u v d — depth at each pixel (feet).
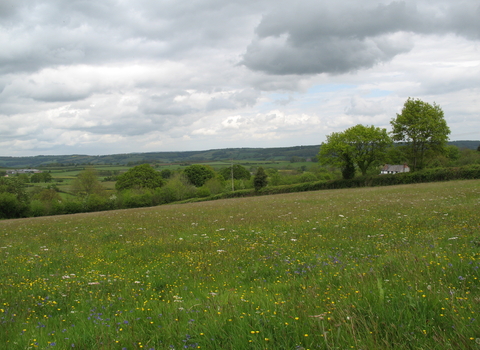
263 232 45.68
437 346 10.78
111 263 32.48
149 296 21.52
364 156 211.41
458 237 30.17
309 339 12.15
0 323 16.51
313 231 43.80
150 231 54.95
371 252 28.17
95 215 112.78
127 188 288.10
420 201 70.90
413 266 19.99
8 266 32.68
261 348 11.83
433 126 191.42
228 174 344.90
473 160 244.63
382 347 11.02
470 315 12.40
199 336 13.35
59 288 23.66
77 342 13.87
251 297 18.19
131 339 13.62
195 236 46.50
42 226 78.02
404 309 13.62
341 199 100.48
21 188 234.99
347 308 14.15
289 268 25.48
